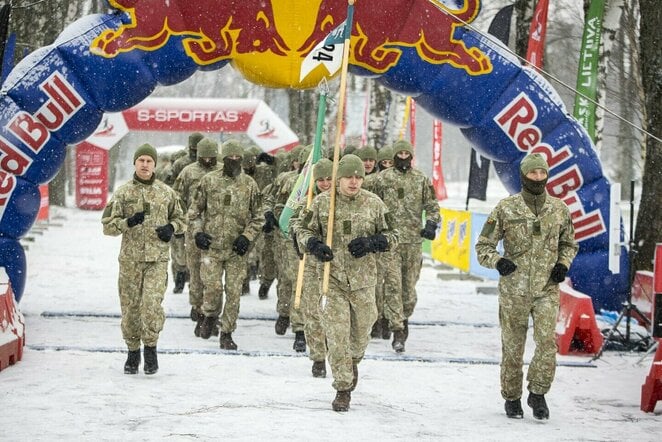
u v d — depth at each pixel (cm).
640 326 1595
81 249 2981
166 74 1558
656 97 1706
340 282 1009
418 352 1396
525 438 916
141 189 1161
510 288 991
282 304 1522
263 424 930
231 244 1383
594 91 1827
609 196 1622
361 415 988
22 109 1491
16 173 1495
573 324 1396
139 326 1161
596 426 976
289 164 1847
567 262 983
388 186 1480
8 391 1048
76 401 1009
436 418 990
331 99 1448
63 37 1503
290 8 1560
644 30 1705
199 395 1053
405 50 1584
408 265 1477
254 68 1579
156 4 1528
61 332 1466
